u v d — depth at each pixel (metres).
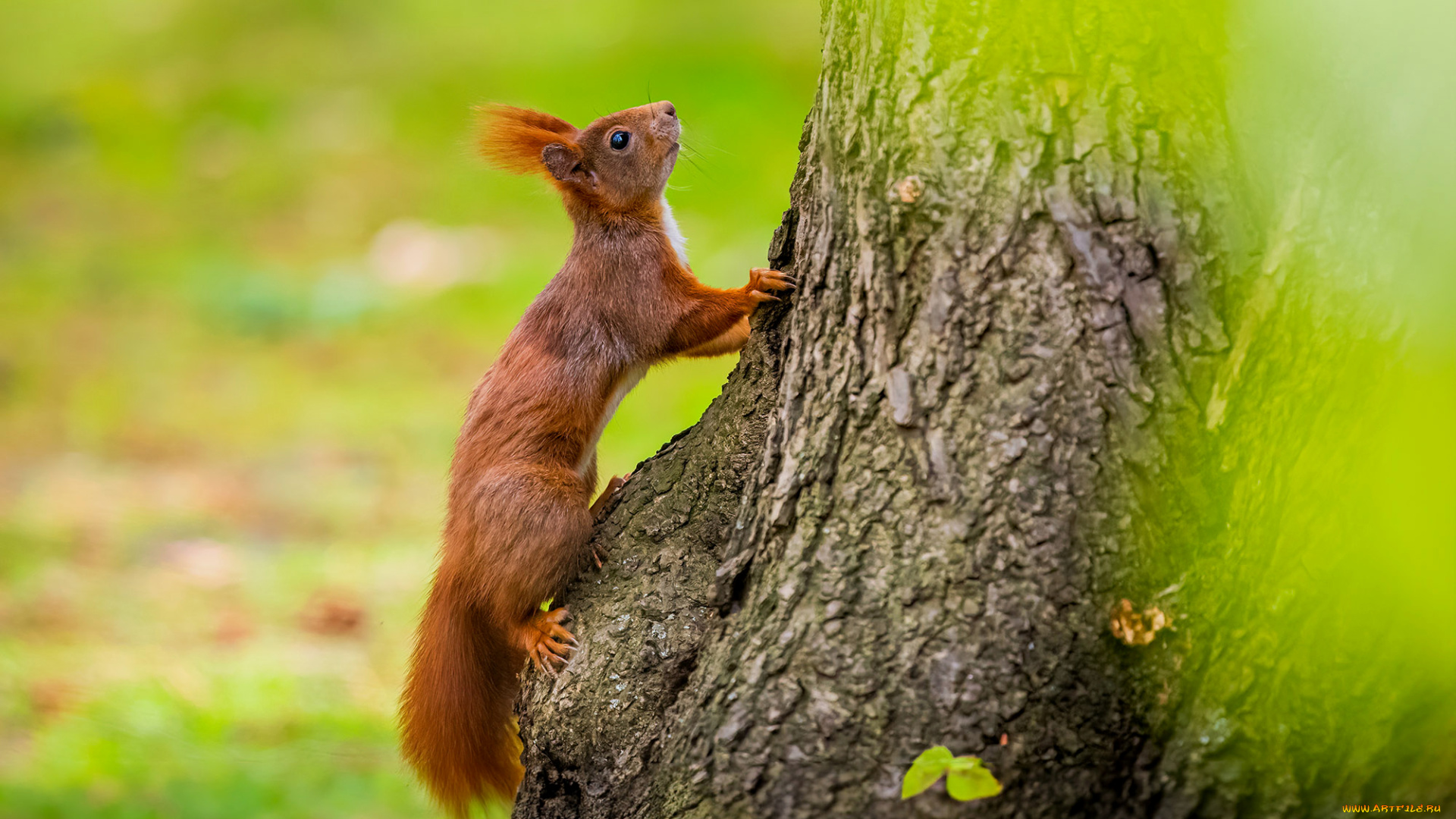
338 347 20.83
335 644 12.20
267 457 16.97
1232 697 4.98
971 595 5.18
